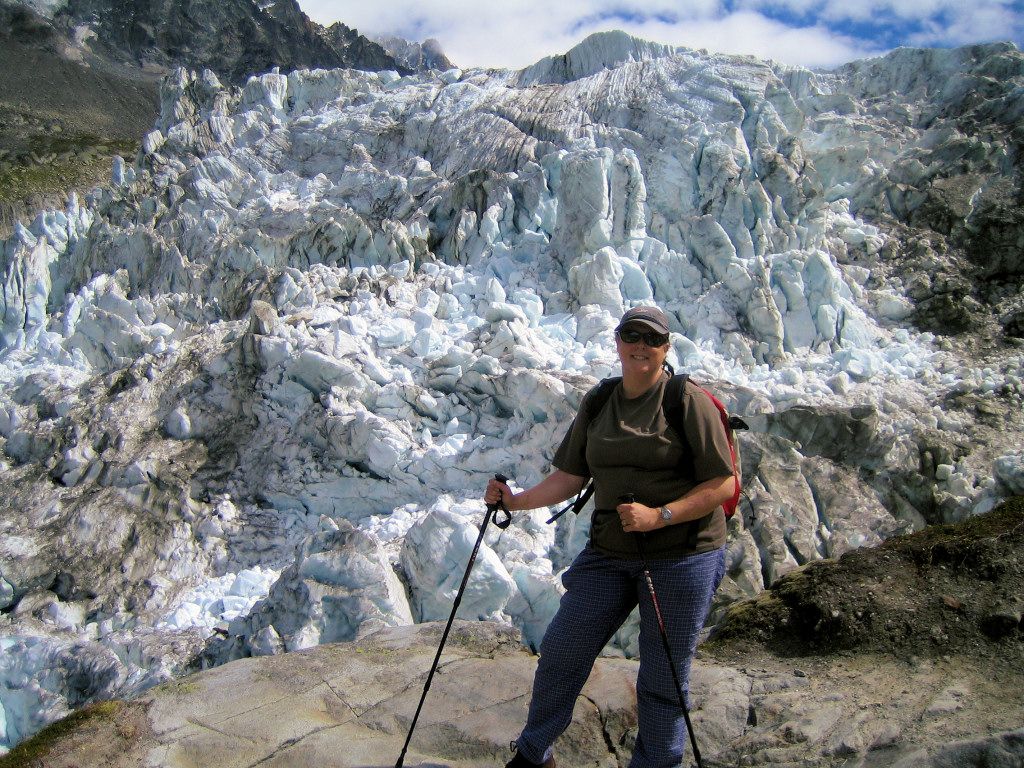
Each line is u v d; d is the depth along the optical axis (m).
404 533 10.20
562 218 14.32
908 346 12.80
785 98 16.48
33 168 60.03
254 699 4.91
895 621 5.52
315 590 7.77
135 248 16.64
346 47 144.25
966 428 11.07
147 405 12.87
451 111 18.64
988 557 5.72
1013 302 13.75
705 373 11.59
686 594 3.90
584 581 4.11
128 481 11.80
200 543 11.20
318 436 11.73
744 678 5.23
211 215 17.19
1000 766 3.93
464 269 14.68
